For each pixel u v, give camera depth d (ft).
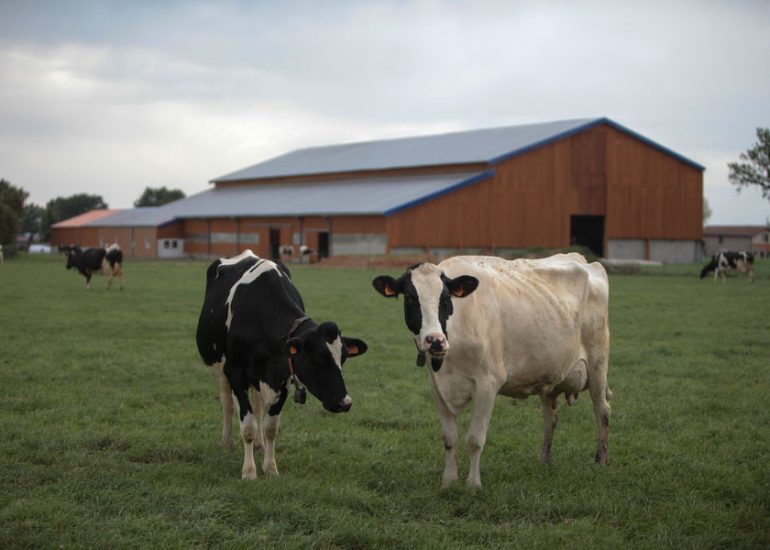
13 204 243.40
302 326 26.17
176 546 20.40
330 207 212.23
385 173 241.14
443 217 200.23
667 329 66.44
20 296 93.30
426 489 25.53
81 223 304.50
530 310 27.32
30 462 27.66
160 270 159.02
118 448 29.99
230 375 27.96
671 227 233.14
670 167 232.12
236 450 30.37
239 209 243.81
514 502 24.32
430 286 24.57
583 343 29.58
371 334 61.67
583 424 35.01
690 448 30.94
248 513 22.77
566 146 216.95
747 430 33.47
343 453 29.81
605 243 224.53
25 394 38.88
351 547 21.01
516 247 210.38
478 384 25.75
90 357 49.75
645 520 23.04
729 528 22.26
